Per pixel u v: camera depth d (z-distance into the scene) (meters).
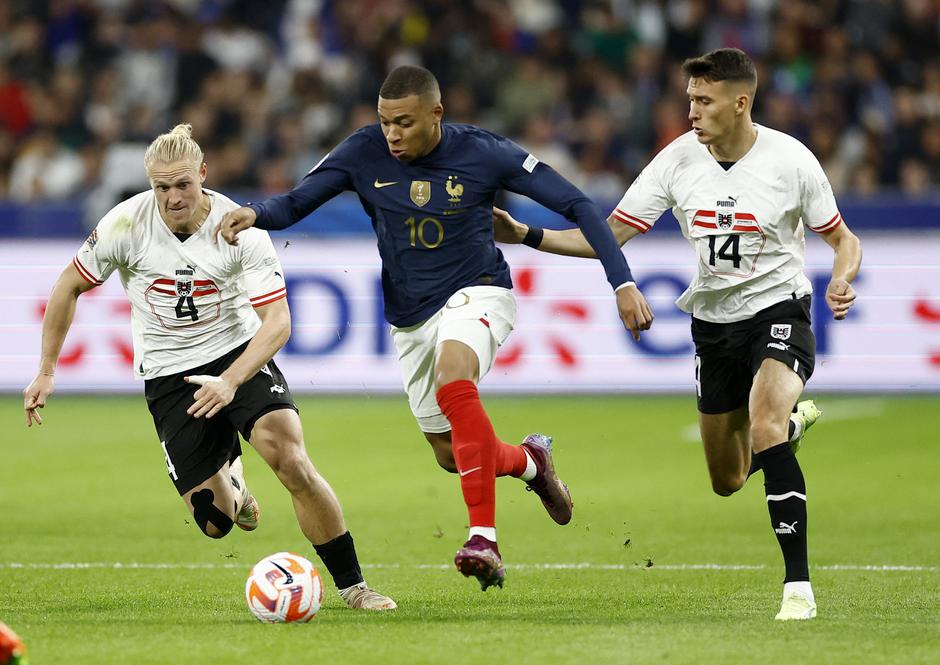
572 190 20.28
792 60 63.53
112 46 65.81
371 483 35.81
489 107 62.44
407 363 21.42
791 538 19.47
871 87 61.66
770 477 19.69
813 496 33.62
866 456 38.62
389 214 20.56
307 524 20.47
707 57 20.78
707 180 21.41
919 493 33.75
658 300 47.97
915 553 26.52
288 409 20.72
